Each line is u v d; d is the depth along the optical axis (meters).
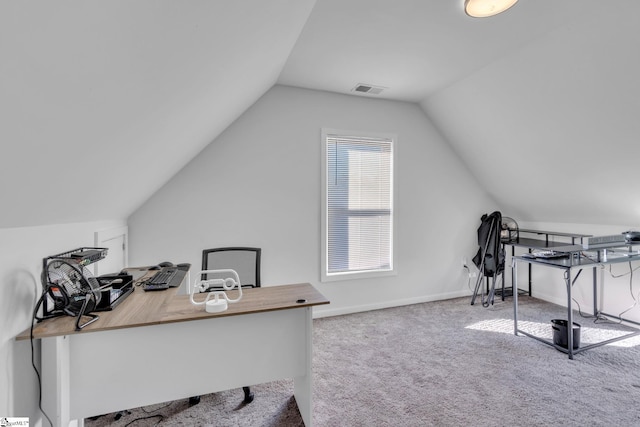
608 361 2.33
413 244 3.73
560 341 2.53
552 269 3.74
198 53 1.16
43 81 0.65
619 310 3.09
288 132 3.14
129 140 1.33
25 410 1.21
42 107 0.72
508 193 3.85
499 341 2.70
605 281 3.21
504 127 3.07
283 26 1.69
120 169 1.54
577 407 1.82
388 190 3.63
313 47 2.35
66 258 1.43
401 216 3.66
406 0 1.80
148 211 2.71
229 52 1.39
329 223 3.39
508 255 4.23
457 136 3.65
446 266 3.90
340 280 3.39
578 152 2.72
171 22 0.85
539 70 2.38
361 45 2.33
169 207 2.77
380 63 2.62
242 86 2.10
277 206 3.12
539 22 2.00
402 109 3.62
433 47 2.35
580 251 2.55
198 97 1.59
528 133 2.93
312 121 3.23
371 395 1.96
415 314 3.37
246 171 3.01
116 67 0.82
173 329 1.52
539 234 3.92
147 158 1.74
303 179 3.21
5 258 1.13
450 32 2.14
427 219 3.79
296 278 3.21
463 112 3.29
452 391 1.99
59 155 0.97
